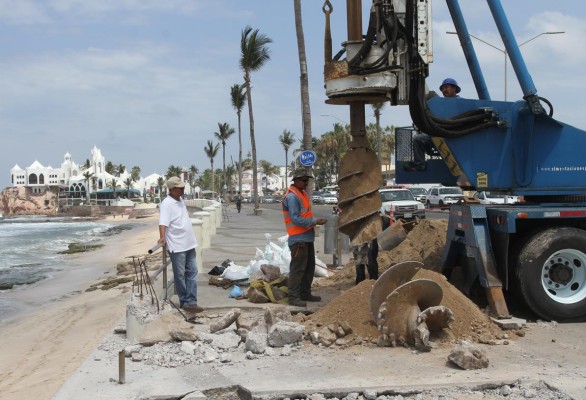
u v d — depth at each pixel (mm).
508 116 8234
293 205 8562
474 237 7938
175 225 8164
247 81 47031
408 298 6645
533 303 7684
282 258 10906
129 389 5469
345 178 8125
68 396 5328
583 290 7805
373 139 76438
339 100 8094
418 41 7762
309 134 20953
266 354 6453
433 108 8125
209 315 8625
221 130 93000
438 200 41250
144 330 7172
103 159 137250
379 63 7617
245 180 163500
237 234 25922
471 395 5199
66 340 9977
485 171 8242
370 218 8094
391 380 5496
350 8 7812
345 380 5535
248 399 5305
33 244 40625
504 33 8281
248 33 45562
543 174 8258
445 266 8922
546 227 7926
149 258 23359
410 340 6625
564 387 5227
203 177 172750
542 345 6723
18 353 9391
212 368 6051
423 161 9508
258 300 9039
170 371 6000
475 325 7121
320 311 7594
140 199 120250
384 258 10383
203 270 13430
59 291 17688
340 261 13555
